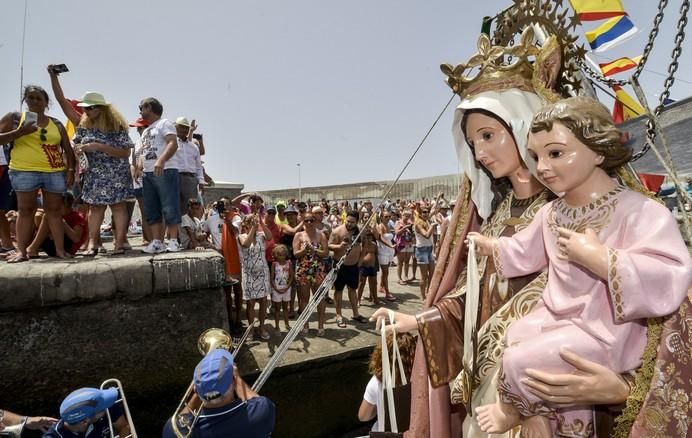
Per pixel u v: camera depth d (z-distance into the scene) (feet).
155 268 13.74
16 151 13.67
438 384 5.07
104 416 9.73
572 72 4.82
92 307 13.10
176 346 14.23
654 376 3.13
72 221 16.89
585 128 3.23
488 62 4.76
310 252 20.24
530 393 3.31
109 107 14.84
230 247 19.04
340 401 17.07
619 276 2.89
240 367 15.25
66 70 15.33
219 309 15.06
